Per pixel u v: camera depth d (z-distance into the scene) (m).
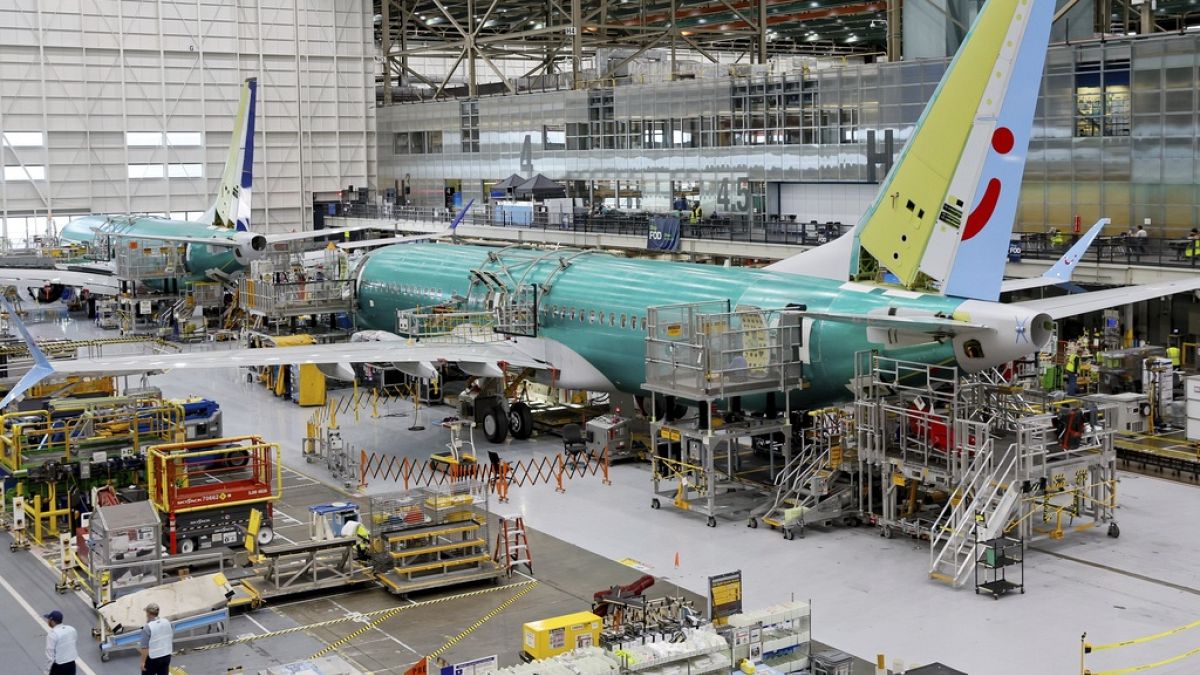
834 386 38.47
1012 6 32.22
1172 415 47.97
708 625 26.38
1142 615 29.14
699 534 36.50
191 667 27.05
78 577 32.44
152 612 25.72
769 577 32.44
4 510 38.94
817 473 37.19
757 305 40.41
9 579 33.28
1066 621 28.84
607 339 46.25
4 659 27.50
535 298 49.94
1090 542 34.94
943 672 23.94
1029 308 35.81
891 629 28.53
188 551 34.59
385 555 32.72
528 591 31.75
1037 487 34.06
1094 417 35.97
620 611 27.89
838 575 32.53
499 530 34.59
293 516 39.09
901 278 36.16
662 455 43.62
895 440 36.03
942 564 32.94
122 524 30.28
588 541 35.97
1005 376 43.72
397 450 48.53
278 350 46.38
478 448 48.69
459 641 28.36
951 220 34.47
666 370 39.59
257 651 27.98
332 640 28.61
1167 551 33.97
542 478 43.53
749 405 40.62
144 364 41.03
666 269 46.41
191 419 44.34
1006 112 32.75
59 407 41.16
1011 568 32.78
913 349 34.97
